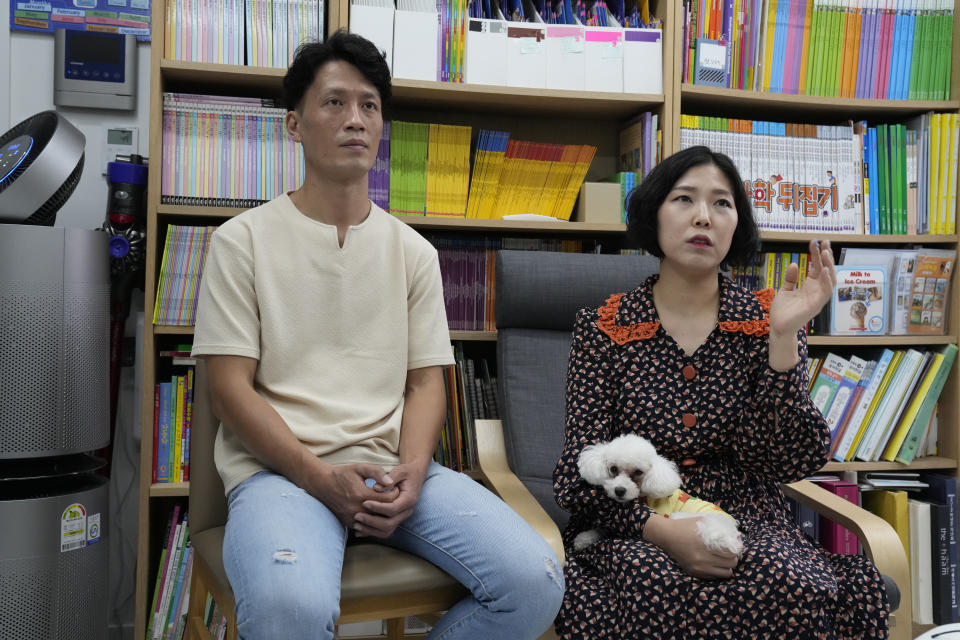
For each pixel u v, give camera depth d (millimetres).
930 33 2305
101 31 2133
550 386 1787
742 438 1348
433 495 1259
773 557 1113
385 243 1418
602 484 1268
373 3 2020
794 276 1281
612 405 1432
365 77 1370
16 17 2088
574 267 1830
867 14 2277
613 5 2297
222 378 1290
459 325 2145
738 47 2209
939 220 2275
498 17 2143
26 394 1551
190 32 1960
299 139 1443
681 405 1375
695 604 1114
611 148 2422
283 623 988
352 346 1363
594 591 1218
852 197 2256
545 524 1326
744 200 1461
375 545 1251
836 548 2164
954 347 2229
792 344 1277
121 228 1964
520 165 2158
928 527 2188
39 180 1557
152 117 1904
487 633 1141
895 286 2238
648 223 1460
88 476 1728
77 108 2133
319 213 1385
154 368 1920
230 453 1325
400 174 2072
